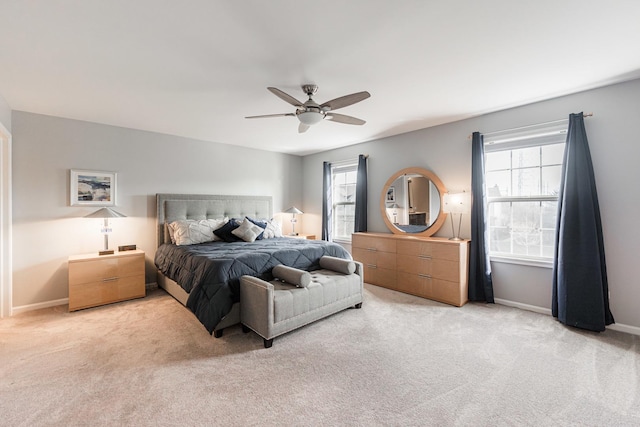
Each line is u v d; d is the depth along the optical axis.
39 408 1.70
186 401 1.76
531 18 1.74
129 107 3.25
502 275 3.50
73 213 3.65
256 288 2.50
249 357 2.28
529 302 3.29
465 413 1.66
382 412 1.67
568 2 1.60
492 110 3.41
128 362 2.19
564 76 2.54
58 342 2.51
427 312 3.24
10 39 1.92
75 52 2.09
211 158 4.93
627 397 1.79
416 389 1.88
